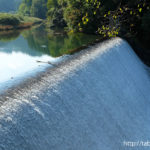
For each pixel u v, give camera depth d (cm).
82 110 1059
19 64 1677
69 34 3538
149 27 2509
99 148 1010
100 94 1262
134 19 2519
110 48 1855
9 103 793
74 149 900
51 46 2583
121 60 1873
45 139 791
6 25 4094
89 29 3353
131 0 2211
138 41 2662
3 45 2573
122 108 1354
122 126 1230
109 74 1522
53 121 870
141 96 1694
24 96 866
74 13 3331
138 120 1375
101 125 1110
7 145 647
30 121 770
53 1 5738
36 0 8862
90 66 1378
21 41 2881
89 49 1809
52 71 1189
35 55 2055
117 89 1467
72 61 1416
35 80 1034
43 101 891
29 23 5312
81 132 975
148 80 2106
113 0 2748
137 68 2123
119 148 1092
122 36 2575
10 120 713
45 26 5122
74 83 1132
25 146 702
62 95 999
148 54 2550
